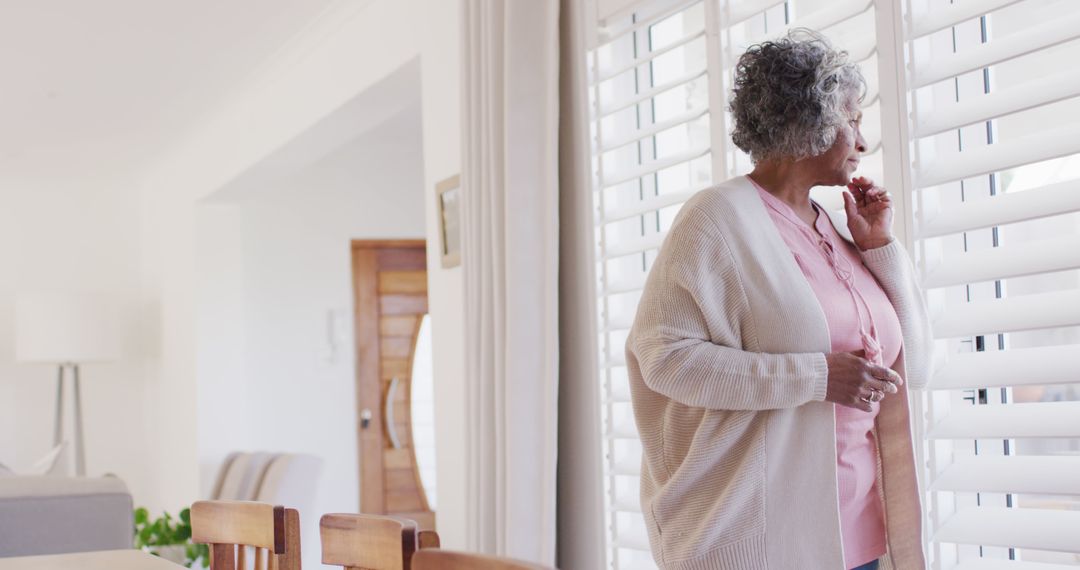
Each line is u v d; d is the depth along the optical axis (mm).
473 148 3258
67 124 6125
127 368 7844
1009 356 2025
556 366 2969
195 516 2174
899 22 2152
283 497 5008
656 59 3094
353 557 1732
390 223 7199
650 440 1924
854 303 1851
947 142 2250
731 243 1812
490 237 3186
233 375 6762
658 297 1844
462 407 3686
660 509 1853
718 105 2602
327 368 6992
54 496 3531
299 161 5562
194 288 6719
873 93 2256
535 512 2990
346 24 4492
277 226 6973
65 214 7789
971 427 2049
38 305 6949
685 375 1780
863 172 2375
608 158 3039
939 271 2100
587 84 2949
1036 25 2178
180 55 4969
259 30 4656
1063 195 1915
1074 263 1876
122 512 3594
